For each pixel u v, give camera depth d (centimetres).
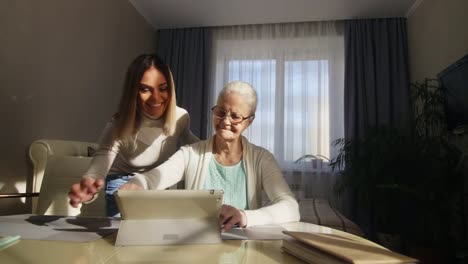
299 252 58
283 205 95
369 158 270
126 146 129
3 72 183
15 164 193
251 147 113
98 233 76
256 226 85
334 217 185
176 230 68
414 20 333
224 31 391
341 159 314
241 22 377
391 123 334
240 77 379
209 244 68
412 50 339
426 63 302
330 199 344
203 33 388
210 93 382
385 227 270
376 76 348
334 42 367
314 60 368
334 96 360
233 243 69
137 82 117
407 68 343
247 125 108
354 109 340
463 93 215
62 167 158
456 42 243
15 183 193
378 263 47
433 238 234
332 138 352
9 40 187
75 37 247
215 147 114
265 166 109
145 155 134
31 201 198
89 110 266
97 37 277
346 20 362
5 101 185
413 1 321
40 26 211
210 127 375
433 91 268
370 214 296
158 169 106
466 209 229
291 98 366
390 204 259
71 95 243
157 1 335
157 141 133
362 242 65
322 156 353
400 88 341
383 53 350
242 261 56
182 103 378
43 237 71
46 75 217
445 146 237
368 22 356
